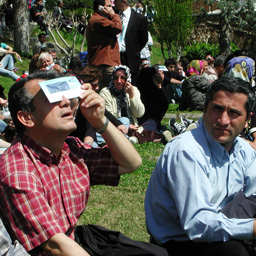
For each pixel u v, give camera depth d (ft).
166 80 40.86
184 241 9.31
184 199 8.84
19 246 7.22
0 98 25.35
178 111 32.99
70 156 8.51
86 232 8.90
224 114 9.06
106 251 8.57
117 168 8.96
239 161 9.77
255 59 22.12
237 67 21.22
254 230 8.61
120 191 16.98
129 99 23.89
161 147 23.30
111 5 27.32
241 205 9.32
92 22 26.81
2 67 43.88
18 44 59.67
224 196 9.46
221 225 8.61
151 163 20.18
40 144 7.93
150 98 25.63
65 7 90.89
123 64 30.14
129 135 24.09
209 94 9.29
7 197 7.45
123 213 15.06
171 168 9.09
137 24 29.96
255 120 16.89
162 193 9.46
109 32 26.73
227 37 71.31
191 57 73.20
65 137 7.97
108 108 23.26
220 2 70.13
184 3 69.87
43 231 7.25
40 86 7.68
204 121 9.46
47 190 7.75
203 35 84.48
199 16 84.74
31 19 70.23
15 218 7.38
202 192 8.89
